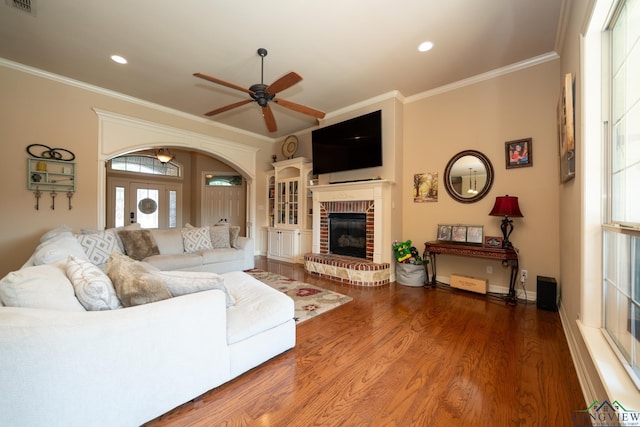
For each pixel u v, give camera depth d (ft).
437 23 8.05
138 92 13.14
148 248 11.96
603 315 5.05
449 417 4.32
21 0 7.26
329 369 5.66
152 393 4.09
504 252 9.56
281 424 4.18
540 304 9.18
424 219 12.90
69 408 3.40
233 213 25.93
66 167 11.92
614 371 3.89
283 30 8.43
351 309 9.20
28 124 11.02
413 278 12.00
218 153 17.69
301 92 12.83
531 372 5.49
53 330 3.33
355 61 10.16
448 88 12.07
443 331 7.46
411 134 13.32
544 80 9.77
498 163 10.78
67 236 8.29
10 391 3.04
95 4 7.39
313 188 15.42
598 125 5.10
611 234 4.85
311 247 16.89
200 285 5.07
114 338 3.76
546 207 9.73
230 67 10.71
